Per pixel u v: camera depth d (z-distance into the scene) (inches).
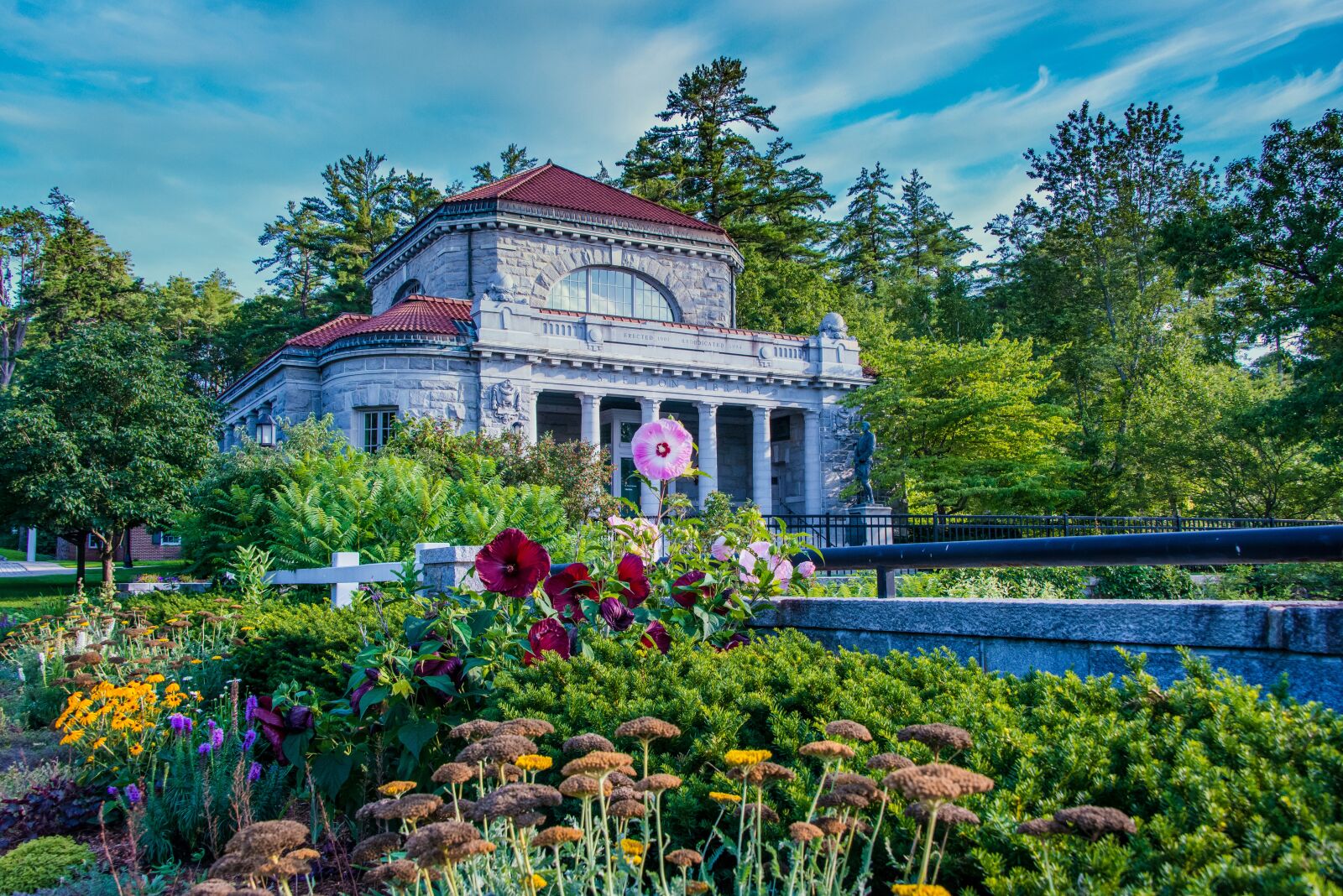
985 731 143.7
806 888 121.6
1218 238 1412.4
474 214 1445.6
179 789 224.7
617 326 1350.9
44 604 733.3
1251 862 100.9
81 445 1018.7
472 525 679.7
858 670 185.5
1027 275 2282.2
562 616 235.8
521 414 1278.3
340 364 1253.1
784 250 2433.6
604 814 123.0
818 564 293.1
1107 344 1993.1
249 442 888.9
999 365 1457.9
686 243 1553.9
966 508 1497.3
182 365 1162.0
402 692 203.9
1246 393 1488.7
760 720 174.6
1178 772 119.9
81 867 205.9
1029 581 764.6
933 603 220.2
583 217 1489.9
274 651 322.3
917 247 2997.0
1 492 1026.1
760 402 1454.2
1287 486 1443.2
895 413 1470.2
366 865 160.1
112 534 1068.5
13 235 2591.0
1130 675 182.1
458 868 140.3
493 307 1273.4
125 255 2475.4
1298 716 132.1
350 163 2598.4
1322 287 1314.0
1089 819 104.5
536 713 183.0
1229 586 866.1
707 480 1401.3
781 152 2518.5
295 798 229.6
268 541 734.5
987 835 118.8
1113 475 1717.5
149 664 329.4
